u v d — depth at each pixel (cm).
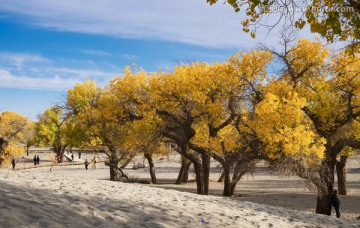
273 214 1294
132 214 852
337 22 616
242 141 2409
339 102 2150
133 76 2833
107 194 1144
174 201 1207
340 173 3419
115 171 3938
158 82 2731
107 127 3478
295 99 2103
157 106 2720
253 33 651
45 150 12012
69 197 932
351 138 2295
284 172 2139
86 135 3969
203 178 2766
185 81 2675
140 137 2814
